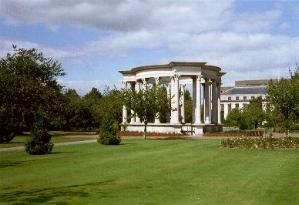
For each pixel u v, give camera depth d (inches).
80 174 933.8
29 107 2319.1
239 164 1094.4
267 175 890.7
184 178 860.0
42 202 644.7
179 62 3053.6
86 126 4266.7
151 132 3024.1
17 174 946.7
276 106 1860.2
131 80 3614.7
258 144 1608.0
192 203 624.1
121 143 2015.3
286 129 1910.7
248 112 3934.5
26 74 2534.5
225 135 2753.4
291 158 1246.9
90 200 653.3
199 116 3065.9
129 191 722.2
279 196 670.5
